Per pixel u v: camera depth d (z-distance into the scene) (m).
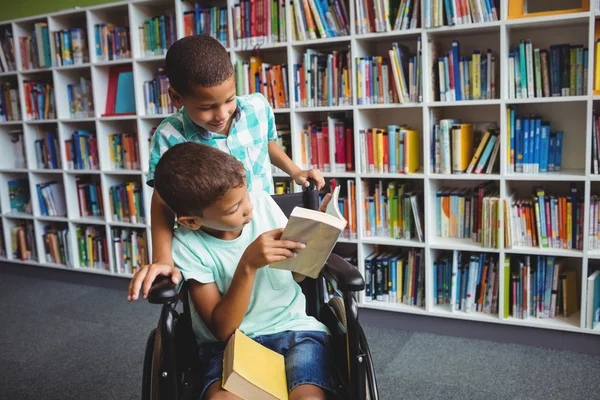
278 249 1.10
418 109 2.75
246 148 1.64
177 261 1.24
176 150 1.15
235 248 1.27
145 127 3.17
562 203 2.28
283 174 2.81
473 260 2.47
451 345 2.48
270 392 1.06
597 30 2.14
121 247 3.40
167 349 1.09
